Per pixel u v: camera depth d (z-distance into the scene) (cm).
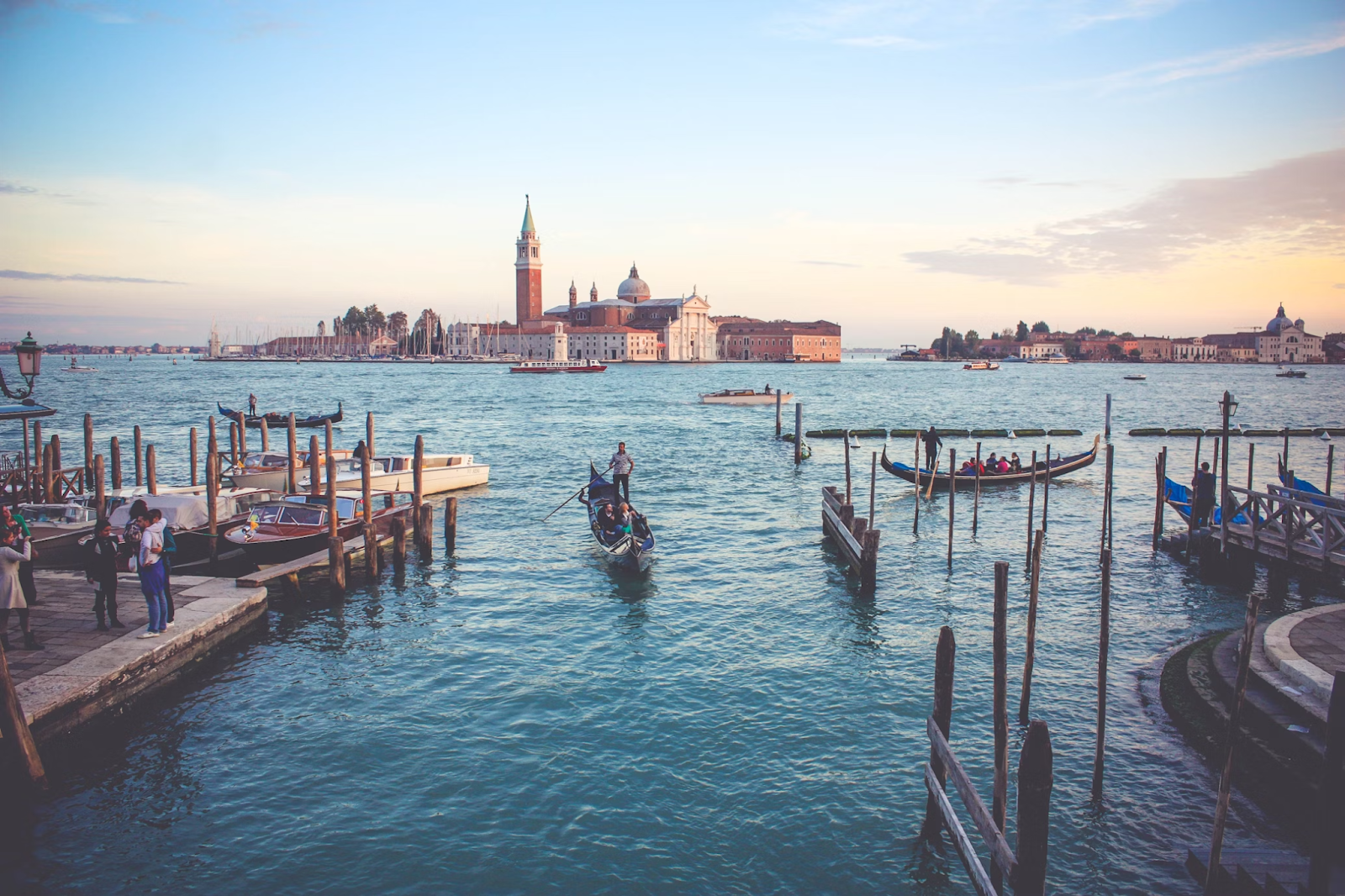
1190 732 1473
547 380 16475
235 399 10325
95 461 2433
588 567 2647
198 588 2088
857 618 2166
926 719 1606
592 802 1341
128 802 1345
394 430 6900
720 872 1187
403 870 1189
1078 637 2005
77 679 1510
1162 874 1147
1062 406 10188
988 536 3039
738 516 3403
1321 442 6028
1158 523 2773
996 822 1127
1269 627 1548
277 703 1681
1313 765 1210
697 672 1825
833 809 1325
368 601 2311
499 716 1622
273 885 1159
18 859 1205
